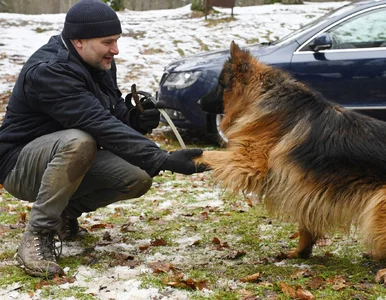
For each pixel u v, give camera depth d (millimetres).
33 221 3322
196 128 7441
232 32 14836
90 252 3748
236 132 3641
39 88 3242
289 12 17453
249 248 3898
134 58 12766
